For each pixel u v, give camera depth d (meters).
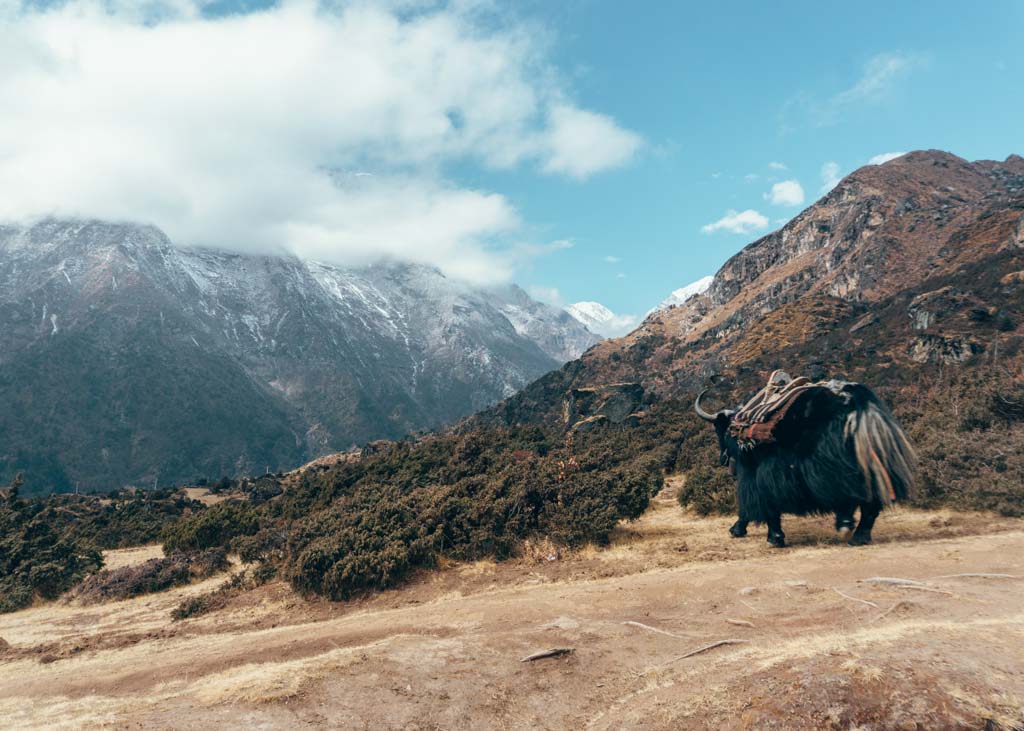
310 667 8.59
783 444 13.73
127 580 19.58
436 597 13.72
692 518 19.50
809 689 6.07
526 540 16.64
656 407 52.53
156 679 10.09
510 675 8.36
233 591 16.55
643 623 9.98
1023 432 19.48
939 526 13.95
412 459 32.50
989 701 5.37
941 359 41.69
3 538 25.78
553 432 52.78
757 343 73.69
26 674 11.88
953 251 71.81
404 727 7.08
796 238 107.88
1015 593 9.03
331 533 17.48
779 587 10.73
